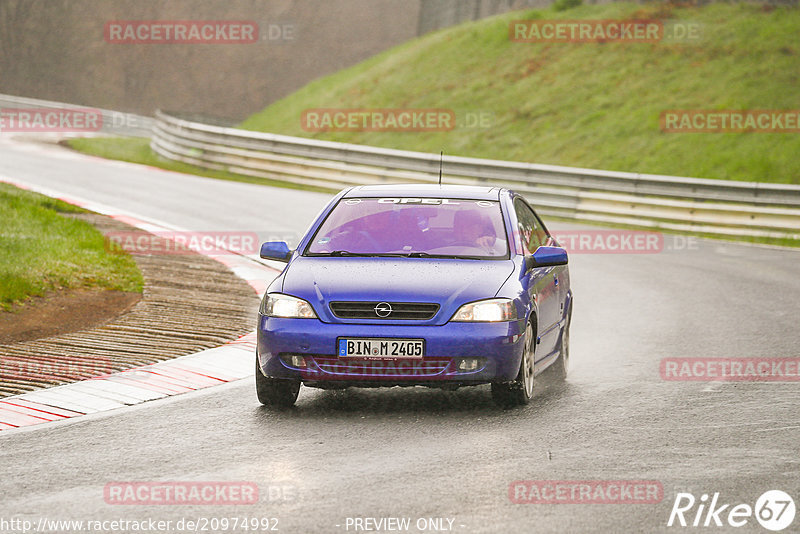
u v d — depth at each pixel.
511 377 26.91
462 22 183.12
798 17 129.88
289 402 27.98
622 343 38.25
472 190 31.81
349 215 30.53
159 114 124.81
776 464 22.31
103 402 28.23
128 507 19.56
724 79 119.69
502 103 129.25
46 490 20.70
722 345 37.53
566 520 18.72
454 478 21.30
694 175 101.75
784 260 65.50
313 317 26.72
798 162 100.44
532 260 29.22
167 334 37.44
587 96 124.62
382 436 24.75
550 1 160.38
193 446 23.97
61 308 41.72
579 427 25.58
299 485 20.89
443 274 27.62
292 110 151.75
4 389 29.47
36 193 72.81
